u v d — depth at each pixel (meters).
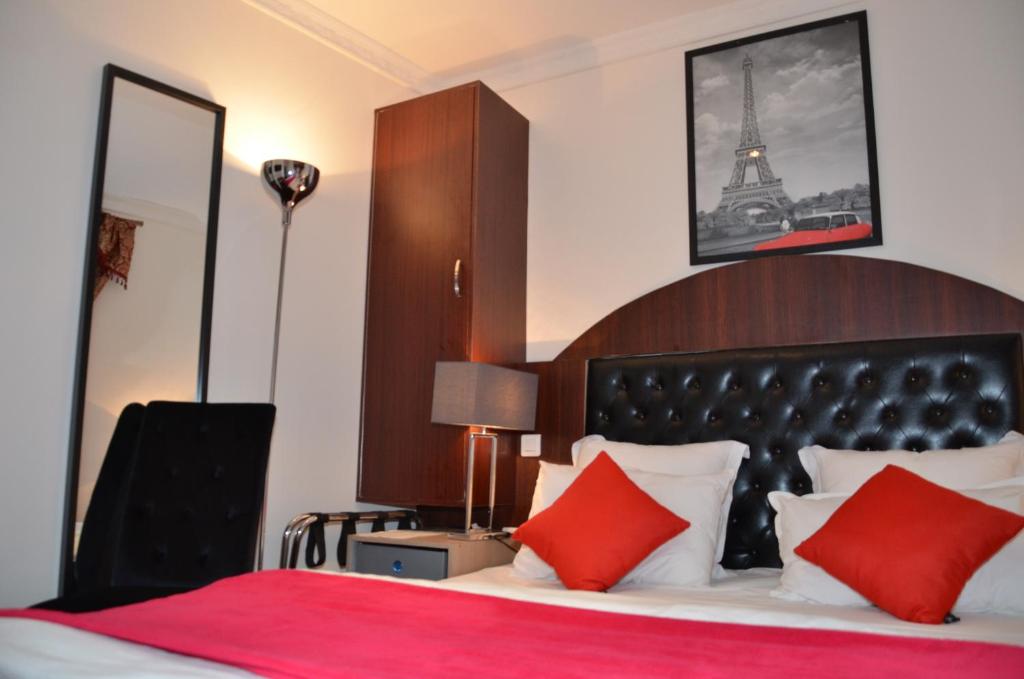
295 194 3.23
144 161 2.83
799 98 3.20
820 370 2.89
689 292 3.25
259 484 2.56
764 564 2.83
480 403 3.01
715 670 1.14
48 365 2.52
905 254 2.92
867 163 3.03
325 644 1.30
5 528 2.38
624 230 3.52
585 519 2.44
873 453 2.58
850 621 1.77
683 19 3.45
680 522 2.42
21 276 2.47
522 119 3.82
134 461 2.54
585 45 3.68
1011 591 1.96
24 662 1.21
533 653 1.24
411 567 2.93
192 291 2.95
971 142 2.86
